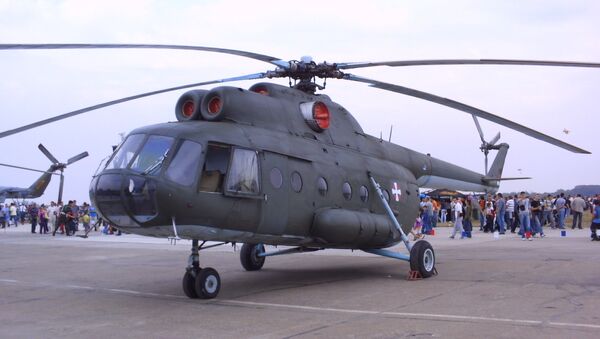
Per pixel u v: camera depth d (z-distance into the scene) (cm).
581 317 679
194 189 807
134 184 792
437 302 812
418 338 590
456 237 2308
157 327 684
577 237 2131
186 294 899
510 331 612
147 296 936
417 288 959
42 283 1124
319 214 999
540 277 1042
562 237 2145
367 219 1087
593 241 1903
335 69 1094
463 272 1151
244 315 746
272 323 689
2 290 1032
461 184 1669
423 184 1489
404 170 1332
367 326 657
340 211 1031
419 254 1078
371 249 1158
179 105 949
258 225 898
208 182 833
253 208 885
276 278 1143
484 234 2539
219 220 843
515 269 1169
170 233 831
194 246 897
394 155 1338
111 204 809
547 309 734
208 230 845
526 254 1484
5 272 1326
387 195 1208
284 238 964
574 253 1470
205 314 760
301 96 1101
